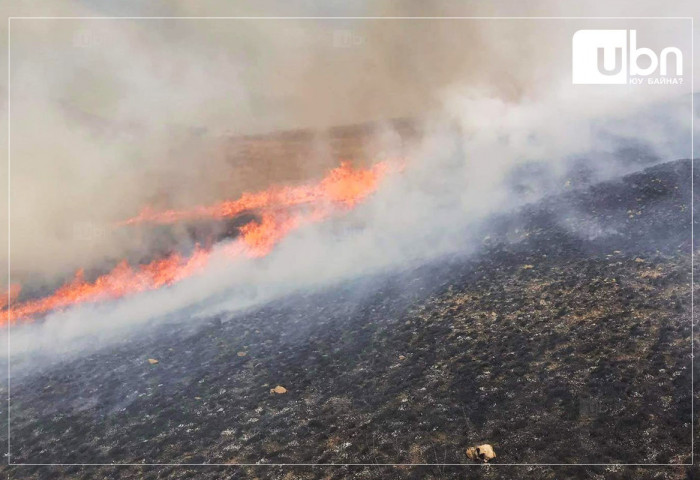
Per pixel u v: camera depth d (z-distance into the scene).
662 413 8.04
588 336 10.33
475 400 9.37
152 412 11.00
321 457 8.70
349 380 10.90
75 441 10.44
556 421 8.42
